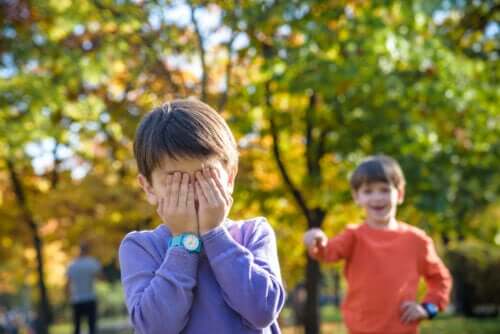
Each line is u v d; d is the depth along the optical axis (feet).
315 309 37.83
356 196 16.25
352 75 29.91
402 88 31.68
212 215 7.00
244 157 37.19
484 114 34.78
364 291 15.46
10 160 45.29
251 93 34.40
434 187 31.30
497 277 53.16
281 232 39.63
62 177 48.14
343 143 34.68
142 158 7.08
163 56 30.96
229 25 28.14
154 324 6.87
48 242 43.34
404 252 15.62
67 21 34.83
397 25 33.32
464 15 42.83
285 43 30.96
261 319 6.98
